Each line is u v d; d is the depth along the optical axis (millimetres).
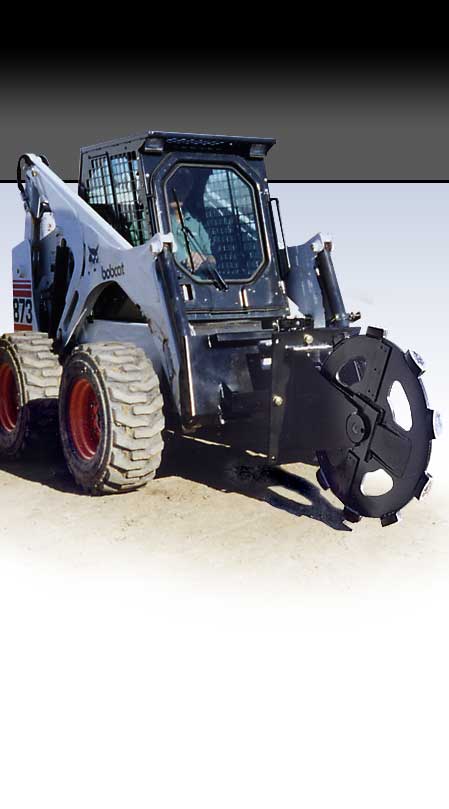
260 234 5699
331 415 4680
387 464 4457
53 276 6367
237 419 5008
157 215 5348
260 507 5086
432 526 4879
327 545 4574
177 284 4984
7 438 6172
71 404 5371
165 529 4746
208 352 4961
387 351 4387
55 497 5277
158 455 5078
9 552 4477
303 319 5465
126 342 5496
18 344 6078
